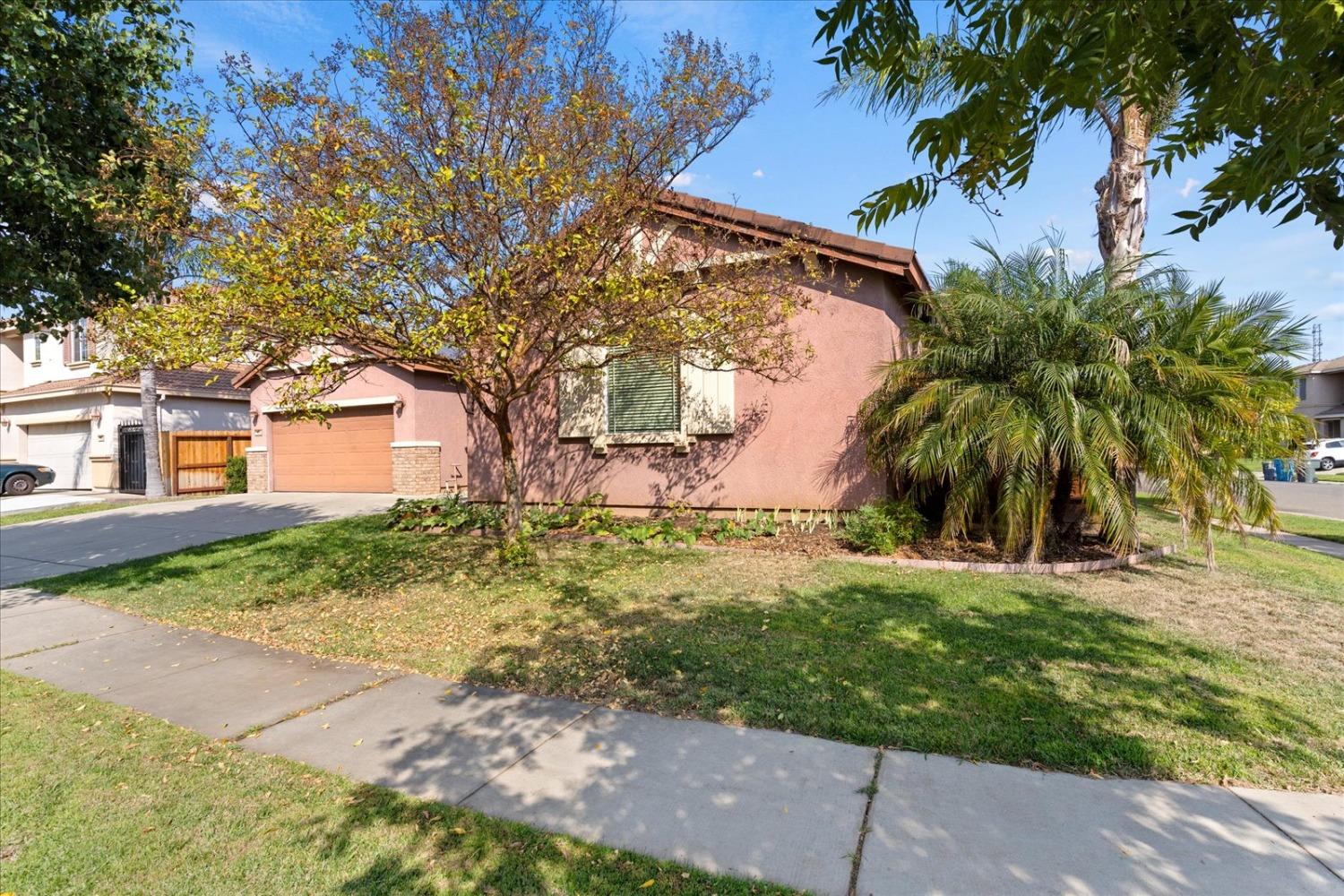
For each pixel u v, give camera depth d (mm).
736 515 10164
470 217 6160
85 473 21281
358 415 17016
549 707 4312
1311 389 45125
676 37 6805
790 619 5707
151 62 6770
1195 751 3496
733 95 6828
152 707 4570
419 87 6098
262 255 5086
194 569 8883
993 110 1968
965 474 7730
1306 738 3635
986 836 2850
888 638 5207
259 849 2961
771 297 8180
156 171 5672
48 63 6004
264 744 3957
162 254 6352
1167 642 5086
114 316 5547
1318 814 2977
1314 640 5188
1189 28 1803
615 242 6828
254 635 6168
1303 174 1974
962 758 3492
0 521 13672
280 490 18188
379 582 7777
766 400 9969
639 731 3922
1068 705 4016
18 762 3816
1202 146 2266
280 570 8602
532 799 3254
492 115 6375
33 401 22641
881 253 8953
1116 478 7664
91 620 6848
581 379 11086
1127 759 3428
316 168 5617
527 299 6387
